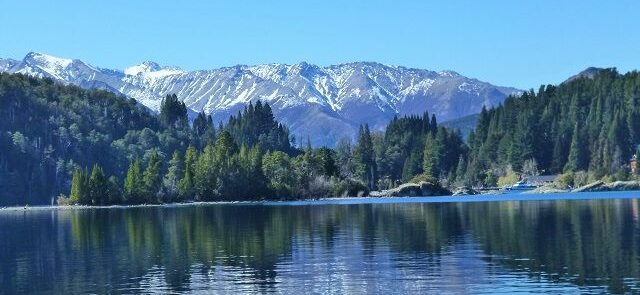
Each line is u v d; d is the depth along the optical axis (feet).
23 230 462.19
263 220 491.31
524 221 411.54
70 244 352.08
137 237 378.73
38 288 227.40
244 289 217.77
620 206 545.44
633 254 260.01
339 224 433.07
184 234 388.16
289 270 248.11
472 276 227.61
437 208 602.44
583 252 268.62
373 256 275.80
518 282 216.33
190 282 229.86
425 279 225.56
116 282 232.73
